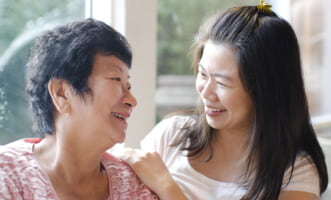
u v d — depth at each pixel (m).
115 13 1.50
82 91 0.95
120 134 1.01
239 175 1.25
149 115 1.58
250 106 1.19
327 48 2.02
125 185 1.07
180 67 2.03
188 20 2.02
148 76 1.56
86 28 0.96
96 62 0.96
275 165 1.19
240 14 1.19
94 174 1.06
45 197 0.94
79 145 1.00
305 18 1.99
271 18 1.20
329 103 2.01
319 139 1.87
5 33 1.39
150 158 1.17
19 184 0.94
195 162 1.30
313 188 1.19
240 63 1.13
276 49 1.17
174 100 1.99
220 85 1.15
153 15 1.54
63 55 0.94
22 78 1.41
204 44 1.25
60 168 1.01
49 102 0.98
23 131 1.42
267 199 1.18
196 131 1.34
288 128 1.20
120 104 1.00
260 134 1.19
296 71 1.22
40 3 1.45
